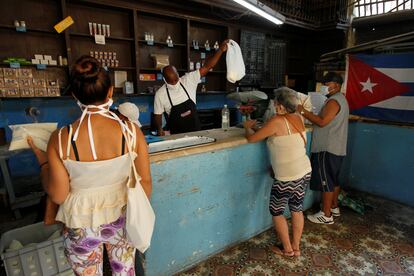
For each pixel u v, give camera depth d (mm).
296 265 1886
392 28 4551
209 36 4461
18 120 2994
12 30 2836
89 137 911
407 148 2795
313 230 2336
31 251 1451
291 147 1773
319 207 2760
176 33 4074
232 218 2021
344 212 2680
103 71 926
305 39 5605
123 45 3627
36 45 3004
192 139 1823
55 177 904
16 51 2895
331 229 2354
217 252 1988
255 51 4680
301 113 2174
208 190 1802
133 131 997
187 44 4012
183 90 2541
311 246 2104
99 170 934
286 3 4531
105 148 935
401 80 2793
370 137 3082
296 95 1791
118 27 3537
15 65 2748
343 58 3697
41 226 1699
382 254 2012
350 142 3260
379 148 3020
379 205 2854
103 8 3373
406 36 2961
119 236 1064
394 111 2879
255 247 2092
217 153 1790
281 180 1811
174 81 2471
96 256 1060
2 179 2885
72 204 958
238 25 4520
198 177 1723
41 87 2871
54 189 920
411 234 2281
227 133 2127
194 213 1764
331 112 2195
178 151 1581
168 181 1575
